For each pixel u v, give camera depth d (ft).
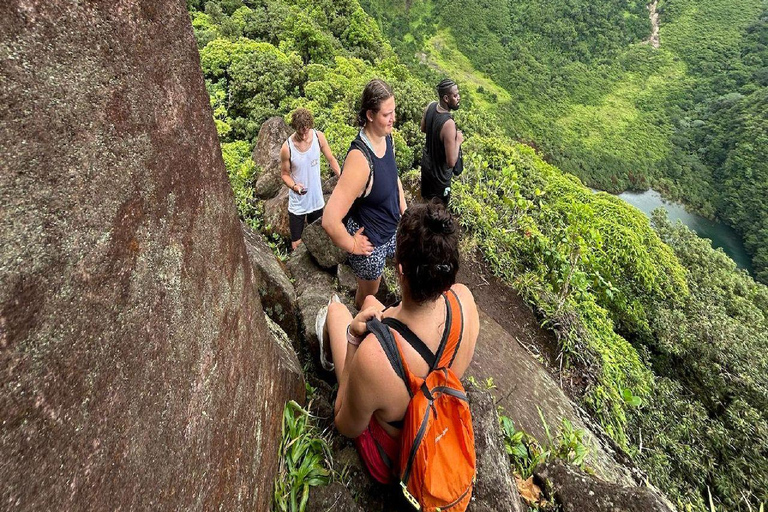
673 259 28.94
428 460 3.42
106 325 1.92
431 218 3.05
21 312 1.43
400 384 3.35
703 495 12.93
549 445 6.60
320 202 10.03
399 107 26.91
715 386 18.47
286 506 4.39
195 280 2.91
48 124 1.61
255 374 4.07
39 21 1.60
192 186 2.91
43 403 1.52
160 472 2.34
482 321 9.89
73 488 1.66
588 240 14.64
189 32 2.92
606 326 14.61
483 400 5.79
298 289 8.46
